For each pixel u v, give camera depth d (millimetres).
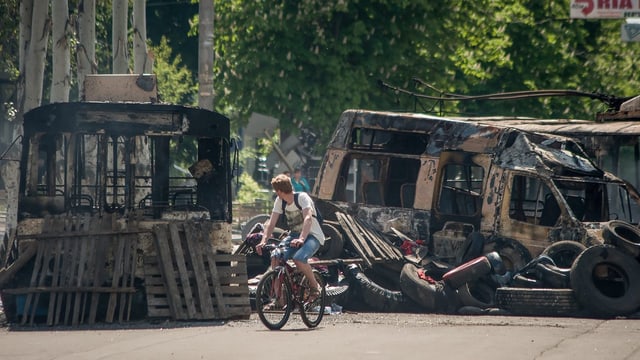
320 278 34750
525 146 46969
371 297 42469
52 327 37688
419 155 49625
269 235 33938
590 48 110188
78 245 39469
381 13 91750
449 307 41781
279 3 90125
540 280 41344
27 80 54094
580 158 48156
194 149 93312
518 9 104562
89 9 60062
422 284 42031
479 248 45281
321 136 92438
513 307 40375
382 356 26703
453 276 41656
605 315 39219
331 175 52750
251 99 90438
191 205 41688
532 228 45531
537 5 105000
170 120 41469
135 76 44625
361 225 47531
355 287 43188
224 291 39062
